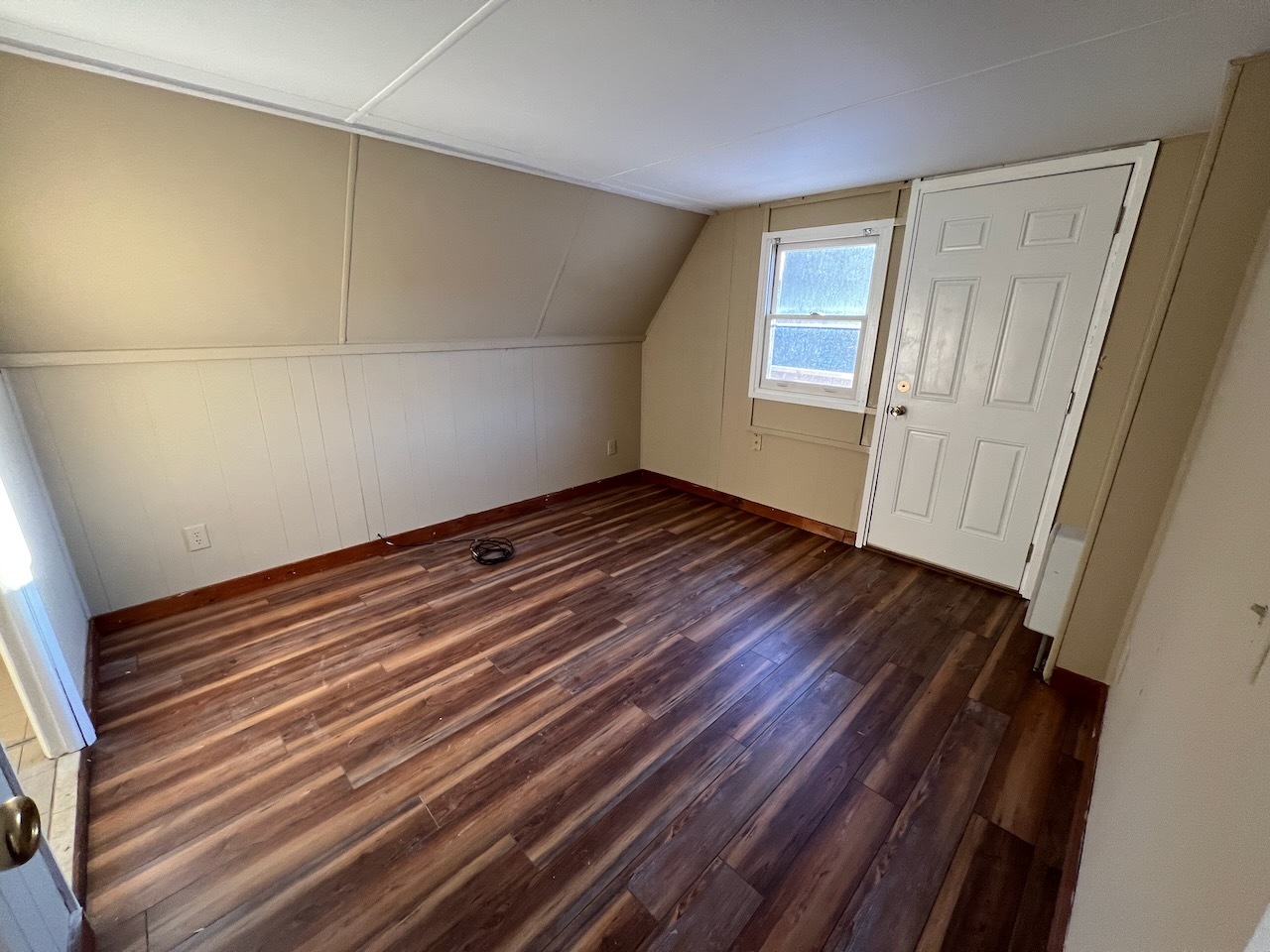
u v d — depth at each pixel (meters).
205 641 2.34
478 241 2.82
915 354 2.90
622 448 4.54
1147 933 0.67
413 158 2.28
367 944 1.24
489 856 1.44
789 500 3.70
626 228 3.36
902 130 2.03
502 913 1.30
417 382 3.19
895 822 1.55
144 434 2.35
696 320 3.98
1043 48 1.38
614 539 3.46
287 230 2.24
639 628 2.48
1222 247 1.58
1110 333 2.31
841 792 1.64
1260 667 0.58
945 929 1.29
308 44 1.41
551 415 3.94
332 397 2.87
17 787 0.72
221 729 1.85
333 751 1.77
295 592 2.77
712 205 3.45
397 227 2.50
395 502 3.24
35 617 1.56
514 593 2.79
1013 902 1.34
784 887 1.37
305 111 1.90
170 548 2.50
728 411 3.93
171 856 1.42
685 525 3.72
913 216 2.77
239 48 1.43
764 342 3.61
